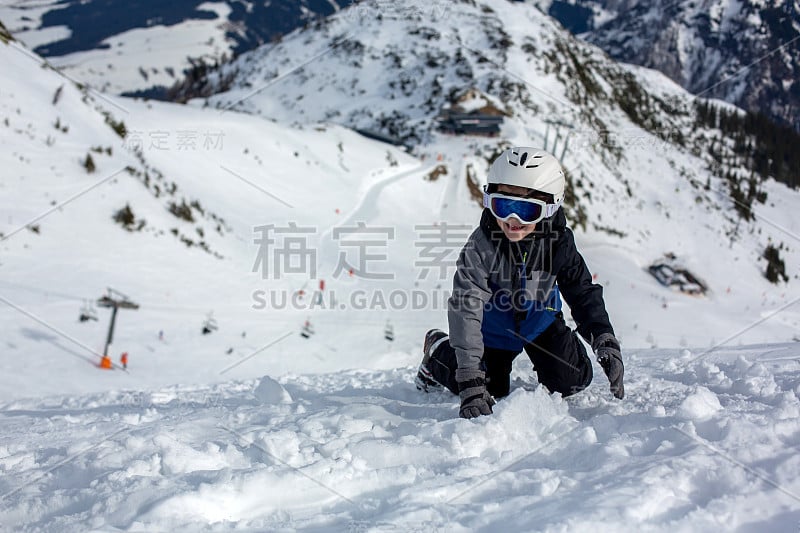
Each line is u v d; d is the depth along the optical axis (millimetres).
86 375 14992
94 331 17719
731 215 88312
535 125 85375
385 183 52938
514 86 93312
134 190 27500
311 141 54000
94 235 23438
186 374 15945
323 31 124312
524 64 102625
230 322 20406
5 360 15133
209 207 32406
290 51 124125
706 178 99625
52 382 14242
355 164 54250
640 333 38031
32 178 24812
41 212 23219
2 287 18859
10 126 27000
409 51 109875
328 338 20266
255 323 20500
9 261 20328
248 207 36000
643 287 57594
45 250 21484
